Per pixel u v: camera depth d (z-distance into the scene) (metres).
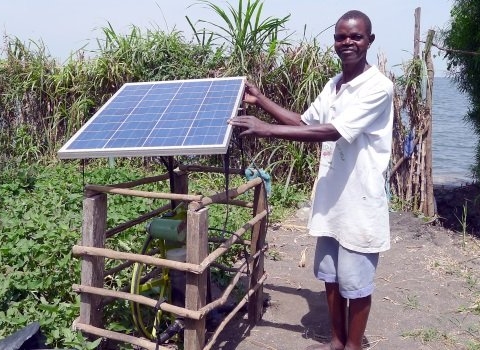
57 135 7.46
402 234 5.19
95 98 7.32
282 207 5.92
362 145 2.74
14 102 7.45
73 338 2.71
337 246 2.95
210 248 4.20
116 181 5.91
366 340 3.37
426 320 3.60
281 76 6.54
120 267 3.14
